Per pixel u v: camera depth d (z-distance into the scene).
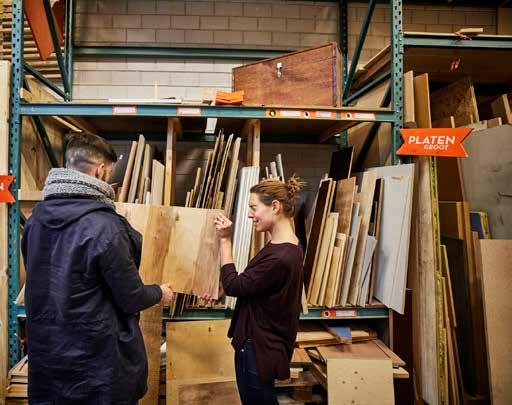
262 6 3.05
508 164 2.15
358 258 2.01
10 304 1.89
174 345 1.91
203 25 3.00
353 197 2.00
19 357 1.90
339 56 2.07
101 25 2.95
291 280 1.35
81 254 1.12
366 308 2.01
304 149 3.06
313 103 2.11
